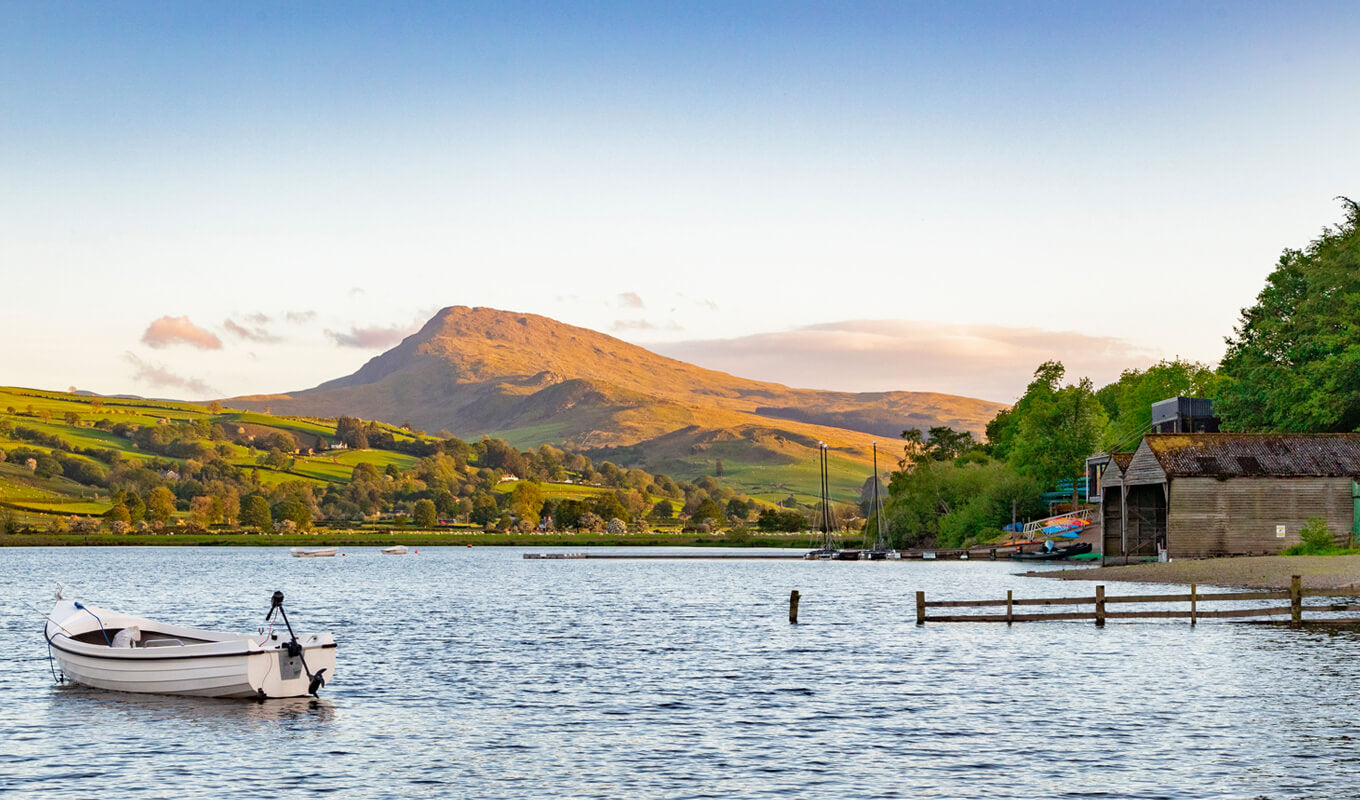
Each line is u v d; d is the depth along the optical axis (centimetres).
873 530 18962
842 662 4531
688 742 3056
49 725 3294
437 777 2711
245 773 2758
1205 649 4653
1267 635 5084
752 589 9688
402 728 3266
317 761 2872
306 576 13288
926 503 17075
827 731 3172
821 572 12744
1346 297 9819
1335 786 2534
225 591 10156
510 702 3684
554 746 3022
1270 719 3225
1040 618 5400
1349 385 9550
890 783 2606
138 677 3753
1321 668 4119
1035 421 15150
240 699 3662
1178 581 7788
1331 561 7400
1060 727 3162
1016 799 2461
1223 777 2611
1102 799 2456
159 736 3158
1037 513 15325
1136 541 9756
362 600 8694
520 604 8094
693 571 13888
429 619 6819
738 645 5194
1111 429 14750
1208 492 8594
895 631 5647
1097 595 5362
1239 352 12800
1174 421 10900
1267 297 11356
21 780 2703
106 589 10494
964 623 5991
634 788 2597
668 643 5334
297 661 3662
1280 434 8956
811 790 2559
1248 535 8544
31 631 6084
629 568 15075
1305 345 10162
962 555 14488
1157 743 2948
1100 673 4084
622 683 4059
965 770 2709
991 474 16150
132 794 2581
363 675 4281
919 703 3569
